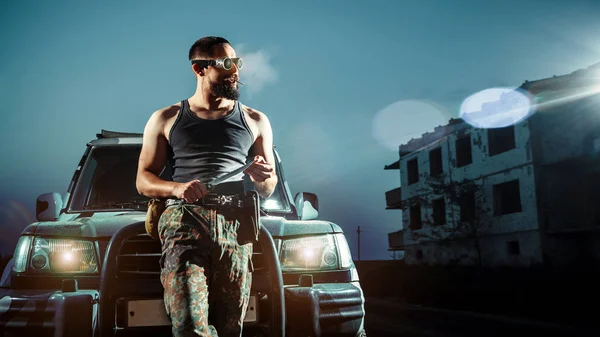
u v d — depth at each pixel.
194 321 2.45
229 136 2.92
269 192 3.06
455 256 34.59
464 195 34.00
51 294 3.22
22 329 3.16
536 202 27.83
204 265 2.60
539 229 27.66
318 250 3.63
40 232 3.49
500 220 30.48
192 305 2.47
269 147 3.12
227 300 2.70
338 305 3.38
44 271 3.41
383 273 29.16
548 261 27.34
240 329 2.75
